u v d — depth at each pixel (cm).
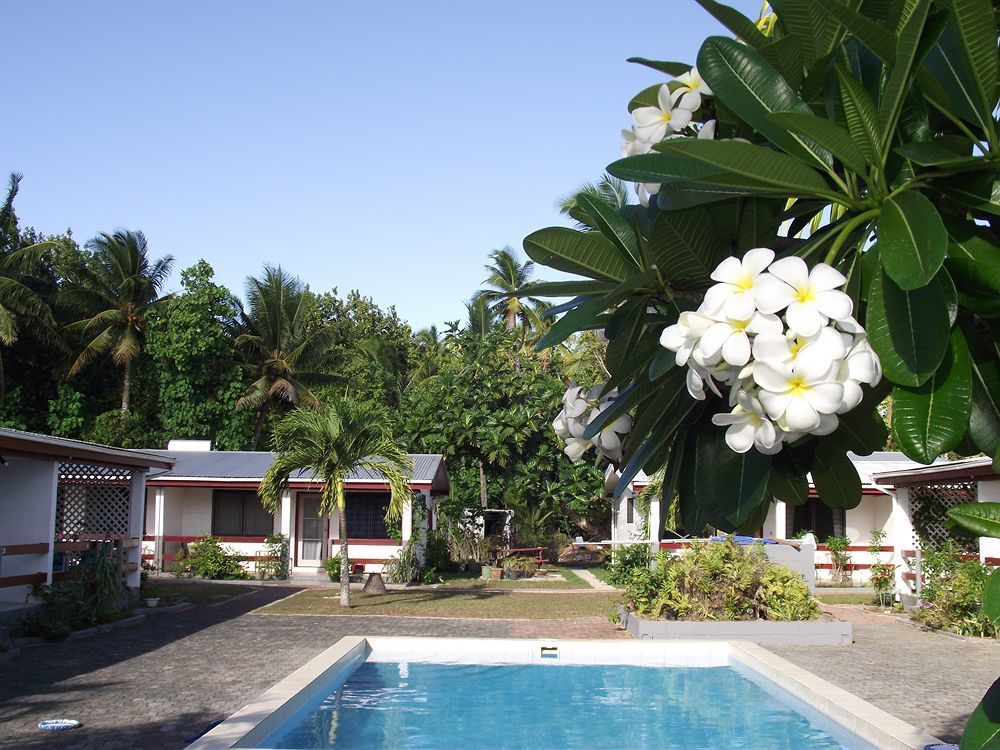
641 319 181
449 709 897
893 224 141
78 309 3195
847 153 148
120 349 3061
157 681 951
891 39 143
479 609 1653
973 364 162
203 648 1178
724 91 165
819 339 131
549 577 2412
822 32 169
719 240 174
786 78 175
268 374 3456
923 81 160
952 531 156
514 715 875
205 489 2527
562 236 179
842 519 2402
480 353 3055
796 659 1126
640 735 804
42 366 3192
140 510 1695
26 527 1388
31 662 1067
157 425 3250
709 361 136
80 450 1427
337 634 1316
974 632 1324
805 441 177
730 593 1304
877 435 173
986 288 152
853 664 1093
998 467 149
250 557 2331
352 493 2488
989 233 158
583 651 1145
